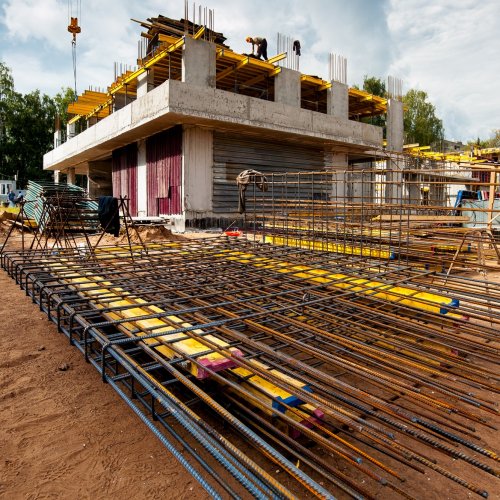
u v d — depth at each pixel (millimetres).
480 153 30453
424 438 2160
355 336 4016
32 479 2430
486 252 9078
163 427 2924
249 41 20344
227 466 1818
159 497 2309
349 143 20516
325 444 2111
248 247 7961
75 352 4305
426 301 4234
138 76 20094
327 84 20562
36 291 6004
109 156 25859
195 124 16891
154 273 5555
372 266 5973
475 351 3529
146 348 2979
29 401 3303
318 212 10406
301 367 2732
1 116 46812
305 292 4652
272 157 19688
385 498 2297
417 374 2846
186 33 16844
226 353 2900
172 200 17859
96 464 2572
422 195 16078
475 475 2535
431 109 45938
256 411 2961
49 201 8773
